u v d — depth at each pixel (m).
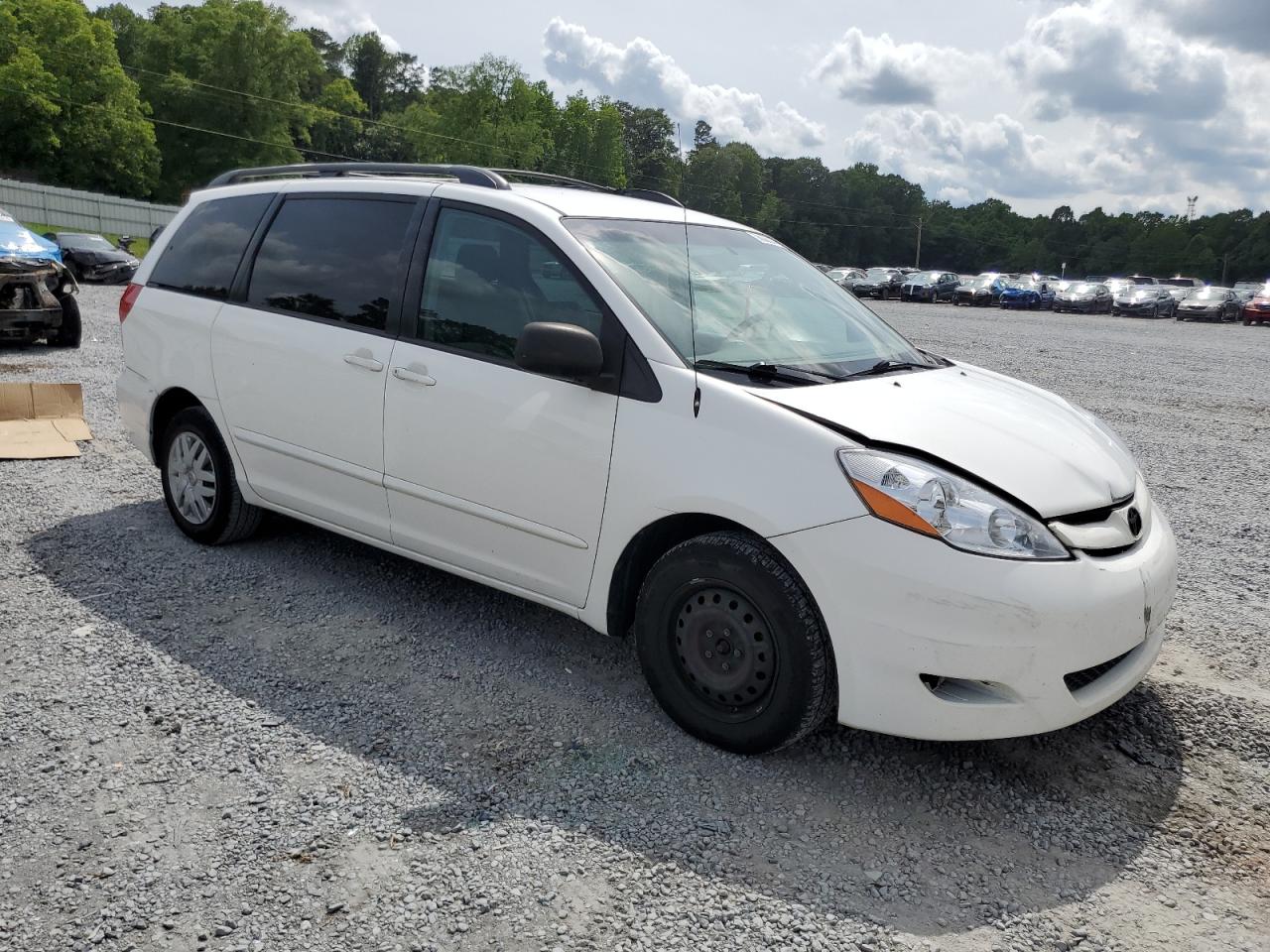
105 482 6.17
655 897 2.56
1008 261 148.50
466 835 2.79
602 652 4.04
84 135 66.12
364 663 3.84
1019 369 15.97
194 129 75.81
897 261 150.38
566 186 4.54
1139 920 2.57
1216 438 9.92
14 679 3.60
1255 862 2.84
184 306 4.94
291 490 4.52
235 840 2.73
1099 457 3.42
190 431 4.97
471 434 3.74
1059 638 2.88
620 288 3.49
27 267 11.60
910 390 3.51
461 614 4.35
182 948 2.32
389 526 4.16
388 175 4.45
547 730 3.39
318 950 2.32
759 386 3.29
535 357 3.29
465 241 3.92
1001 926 2.52
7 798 2.88
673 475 3.23
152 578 4.61
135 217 51.34
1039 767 3.30
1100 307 44.41
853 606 2.93
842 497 2.95
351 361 4.12
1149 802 3.12
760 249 4.36
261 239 4.70
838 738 3.42
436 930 2.40
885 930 2.48
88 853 2.65
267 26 78.19
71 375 10.22
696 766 3.20
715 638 3.22
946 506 2.89
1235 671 4.10
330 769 3.10
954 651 2.86
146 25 85.25
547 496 3.56
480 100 87.56
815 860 2.75
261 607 4.33
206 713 3.41
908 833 2.90
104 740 3.22
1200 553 5.82
